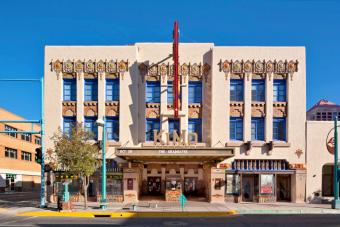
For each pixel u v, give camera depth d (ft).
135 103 103.40
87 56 104.78
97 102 104.06
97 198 102.01
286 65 103.19
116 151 93.25
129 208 85.05
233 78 103.91
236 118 103.81
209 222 66.64
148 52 105.40
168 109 103.55
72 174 86.99
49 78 104.37
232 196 101.09
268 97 103.04
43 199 89.45
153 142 101.04
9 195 153.48
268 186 101.60
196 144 100.22
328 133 102.06
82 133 87.35
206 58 104.73
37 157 89.40
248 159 101.91
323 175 111.04
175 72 99.30
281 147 101.91
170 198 102.37
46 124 103.45
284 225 62.44
